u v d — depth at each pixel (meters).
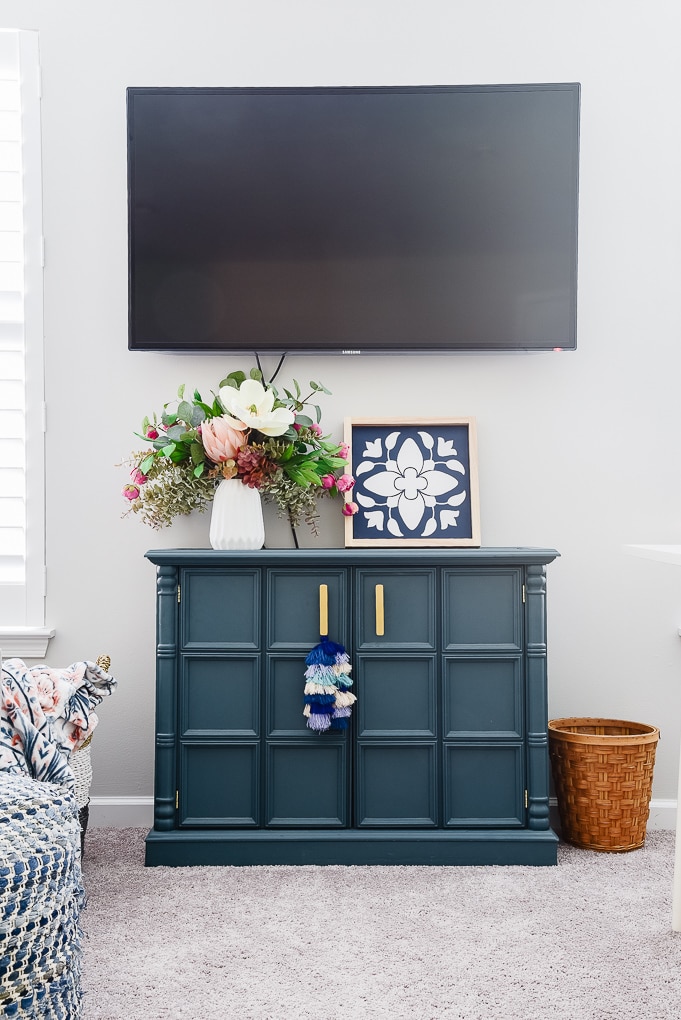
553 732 2.24
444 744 2.09
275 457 2.23
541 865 2.05
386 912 1.77
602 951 1.60
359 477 2.40
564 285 2.36
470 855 2.05
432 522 2.38
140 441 2.44
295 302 2.37
